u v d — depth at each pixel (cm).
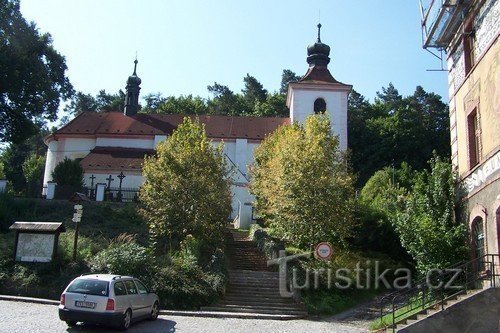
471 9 1742
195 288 1998
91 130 5366
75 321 1330
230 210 2828
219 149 2931
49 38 4256
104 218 3031
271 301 2094
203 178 2711
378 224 2780
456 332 1345
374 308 2111
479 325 1341
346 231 2500
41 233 2116
